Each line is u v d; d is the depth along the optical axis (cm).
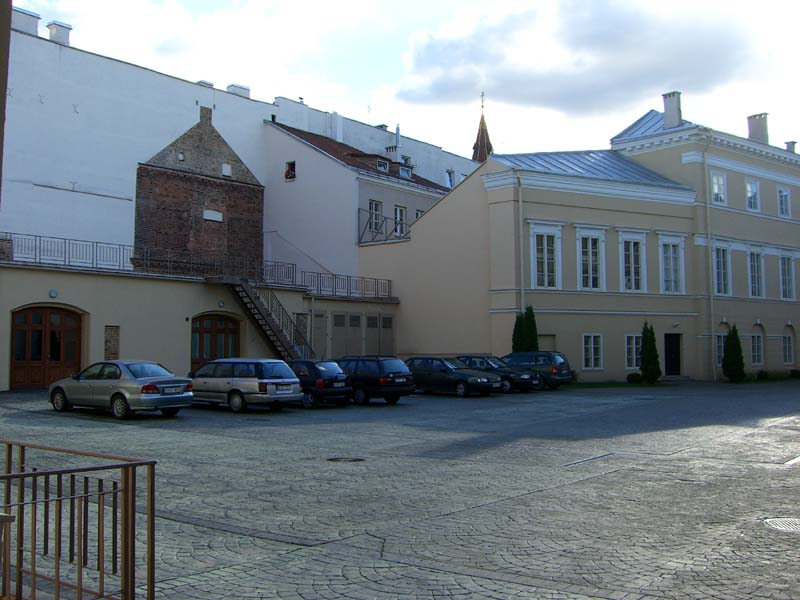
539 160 4181
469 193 4034
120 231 3938
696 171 4516
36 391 2812
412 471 1301
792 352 5156
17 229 3512
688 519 934
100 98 3909
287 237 4719
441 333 4109
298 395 2439
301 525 917
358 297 4100
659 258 4328
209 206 4438
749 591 657
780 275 5097
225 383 2420
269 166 4828
